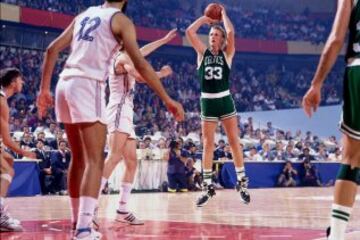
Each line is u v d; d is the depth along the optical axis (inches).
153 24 1034.7
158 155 507.5
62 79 133.7
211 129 266.1
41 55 896.3
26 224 207.9
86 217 126.0
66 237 166.6
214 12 267.7
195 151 537.3
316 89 105.0
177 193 474.6
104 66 132.5
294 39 1118.4
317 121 974.4
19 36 883.4
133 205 315.9
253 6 1152.8
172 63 1035.9
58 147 470.3
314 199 373.7
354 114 107.3
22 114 681.6
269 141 700.0
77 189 144.0
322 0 1198.9
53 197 410.9
